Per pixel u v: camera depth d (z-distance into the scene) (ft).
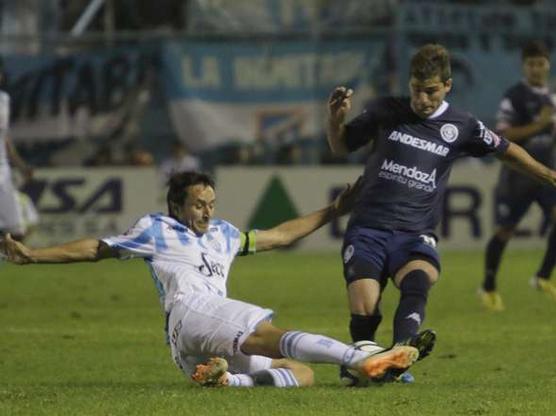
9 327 132.87
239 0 243.40
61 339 122.11
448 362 106.42
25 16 258.78
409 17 242.58
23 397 82.28
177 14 264.93
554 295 157.28
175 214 86.99
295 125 235.40
